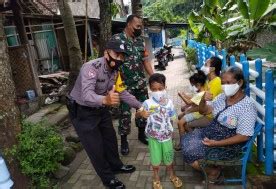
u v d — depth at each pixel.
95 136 3.31
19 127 3.27
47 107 7.32
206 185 3.22
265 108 3.16
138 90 4.46
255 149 3.98
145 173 3.81
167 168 3.48
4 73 3.08
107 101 2.90
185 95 4.64
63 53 12.36
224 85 3.00
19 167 3.16
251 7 5.77
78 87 3.32
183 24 18.50
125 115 4.26
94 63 3.13
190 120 4.06
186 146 3.34
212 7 8.04
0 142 3.02
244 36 6.91
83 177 3.85
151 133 3.24
